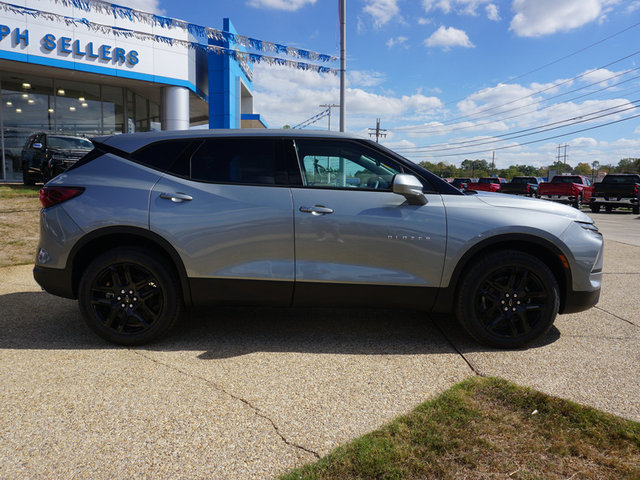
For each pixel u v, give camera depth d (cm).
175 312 331
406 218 324
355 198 329
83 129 1809
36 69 1552
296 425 229
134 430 223
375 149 343
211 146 343
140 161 342
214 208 325
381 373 290
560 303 338
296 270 326
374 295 330
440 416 235
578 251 327
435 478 188
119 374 285
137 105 1995
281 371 292
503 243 338
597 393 263
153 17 822
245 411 243
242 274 326
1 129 1673
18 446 209
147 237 323
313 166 338
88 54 1555
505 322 332
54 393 259
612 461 199
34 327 371
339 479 187
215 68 1931
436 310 338
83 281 324
